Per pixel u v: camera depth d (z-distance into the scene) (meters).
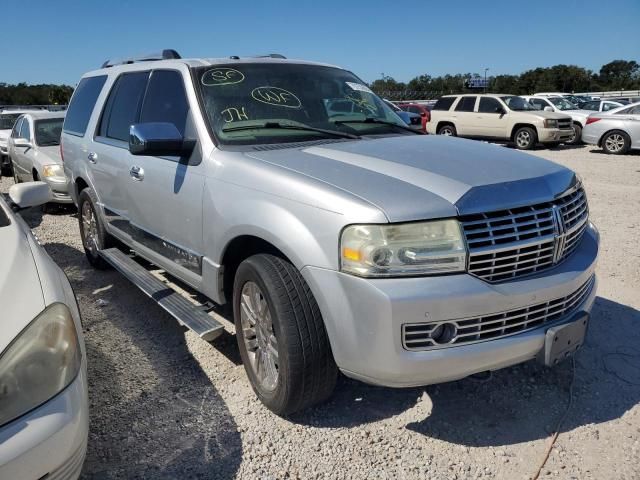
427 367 2.40
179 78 3.80
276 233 2.70
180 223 3.58
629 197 8.79
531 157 3.19
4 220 2.89
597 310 4.29
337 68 4.41
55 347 2.09
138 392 3.28
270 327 2.89
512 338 2.53
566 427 2.91
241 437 2.85
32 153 9.07
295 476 2.58
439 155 3.02
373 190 2.53
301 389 2.74
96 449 2.77
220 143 3.32
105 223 4.94
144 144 3.25
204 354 3.72
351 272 2.43
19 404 1.93
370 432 2.89
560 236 2.70
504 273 2.54
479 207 2.47
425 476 2.57
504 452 2.73
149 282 4.07
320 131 3.55
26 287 2.23
